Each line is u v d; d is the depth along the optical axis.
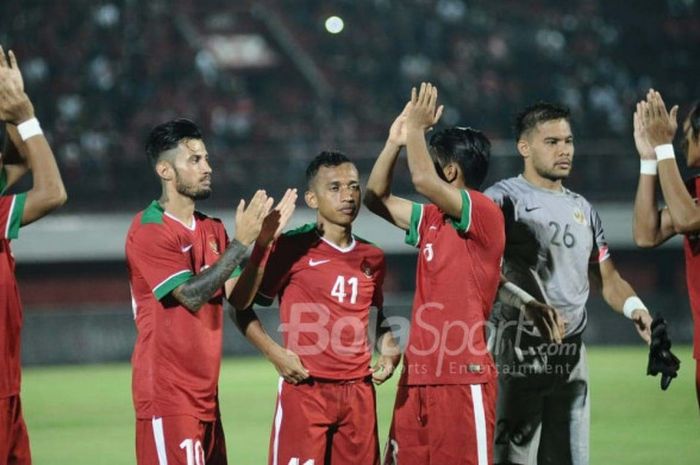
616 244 76.75
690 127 21.52
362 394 21.86
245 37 109.69
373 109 95.94
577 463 23.41
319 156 22.23
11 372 19.61
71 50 93.62
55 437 37.69
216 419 21.45
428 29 102.69
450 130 22.22
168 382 20.59
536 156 23.09
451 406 20.89
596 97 94.31
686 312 66.75
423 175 20.56
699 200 21.66
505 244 23.23
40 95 89.19
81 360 65.00
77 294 75.81
